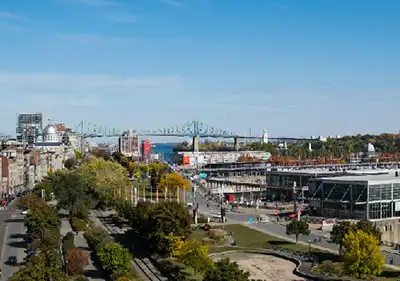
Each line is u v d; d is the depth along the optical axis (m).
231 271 173.50
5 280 198.75
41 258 180.38
